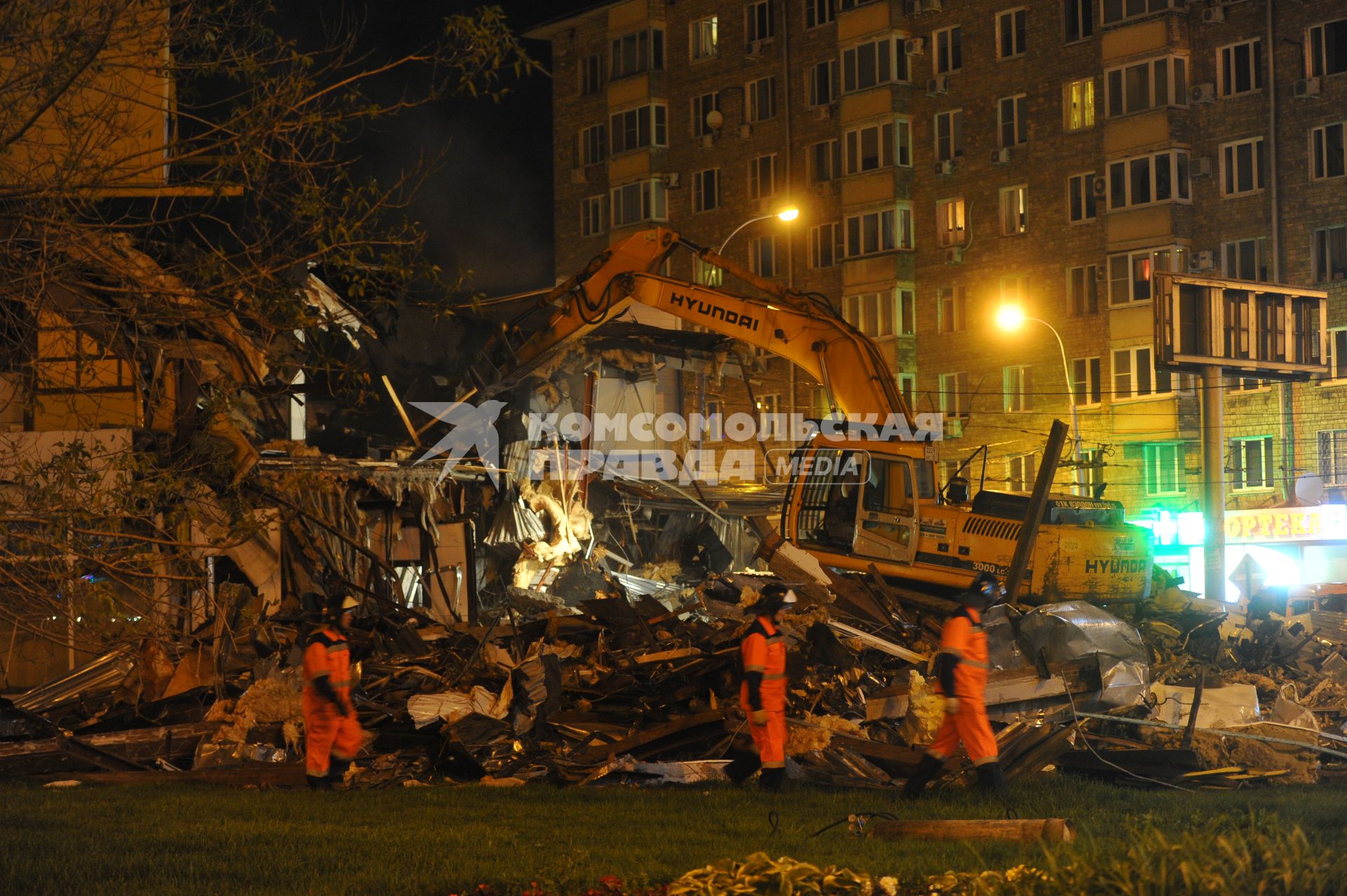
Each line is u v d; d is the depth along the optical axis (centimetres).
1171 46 4594
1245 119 4500
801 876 716
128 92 1223
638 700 1429
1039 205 4916
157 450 1259
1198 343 3372
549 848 866
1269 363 3434
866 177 5278
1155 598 2398
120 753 1298
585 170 6088
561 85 6197
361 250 1122
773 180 5569
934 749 1075
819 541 2134
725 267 2281
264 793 1141
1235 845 715
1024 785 1155
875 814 929
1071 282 4841
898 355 5188
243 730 1328
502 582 2498
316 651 1159
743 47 5625
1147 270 4628
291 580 2033
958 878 737
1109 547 2114
